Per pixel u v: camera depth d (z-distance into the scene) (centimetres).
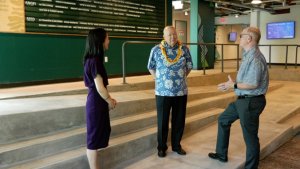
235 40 1814
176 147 303
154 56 287
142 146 307
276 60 1263
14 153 225
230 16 1455
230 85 250
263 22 1289
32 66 482
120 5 610
